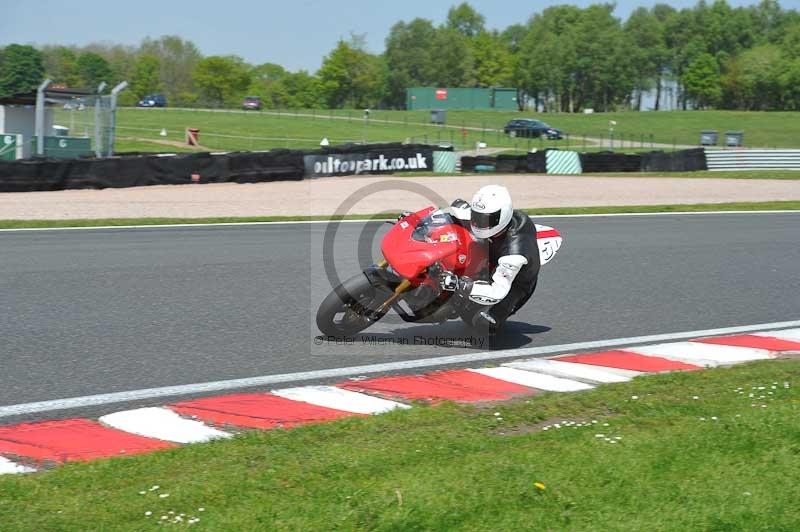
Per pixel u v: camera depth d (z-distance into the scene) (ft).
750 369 75.05
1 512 41.88
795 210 249.75
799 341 90.99
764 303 113.29
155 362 77.25
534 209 232.12
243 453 51.06
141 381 71.36
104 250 147.95
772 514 43.78
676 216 226.99
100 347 82.07
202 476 46.60
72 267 128.57
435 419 59.47
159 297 106.63
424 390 69.46
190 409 63.31
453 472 47.19
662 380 70.28
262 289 113.39
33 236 167.84
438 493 44.09
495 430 57.47
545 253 84.43
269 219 203.82
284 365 77.41
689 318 102.73
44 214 207.41
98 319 93.86
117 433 57.98
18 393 67.41
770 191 315.17
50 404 64.85
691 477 47.83
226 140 611.47
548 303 109.19
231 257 141.08
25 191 254.88
